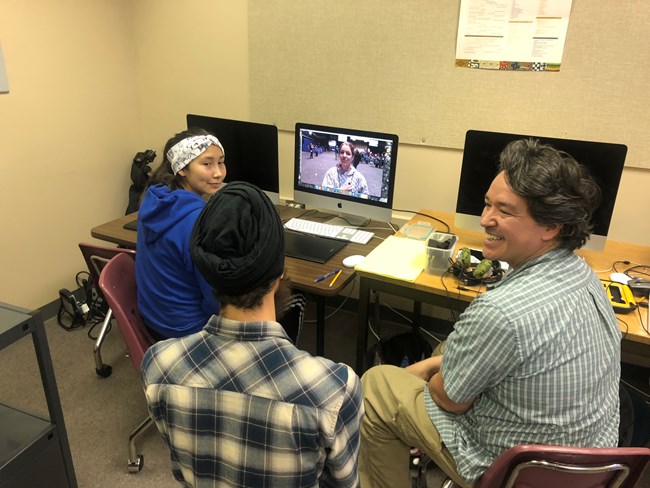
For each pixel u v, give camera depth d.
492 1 2.15
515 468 1.11
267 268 0.74
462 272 1.82
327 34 2.51
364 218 2.50
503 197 1.15
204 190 1.85
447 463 1.37
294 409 0.74
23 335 1.21
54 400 1.36
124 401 2.26
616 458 1.07
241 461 0.77
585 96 2.14
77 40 2.73
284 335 0.80
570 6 2.05
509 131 2.32
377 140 2.16
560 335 1.09
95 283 2.24
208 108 2.99
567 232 1.14
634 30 1.99
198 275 1.58
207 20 2.79
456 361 1.22
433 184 2.56
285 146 2.84
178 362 0.79
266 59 2.69
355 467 0.84
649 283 1.77
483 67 2.26
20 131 2.54
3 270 2.61
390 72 2.44
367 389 1.59
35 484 1.36
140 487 1.85
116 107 3.04
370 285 1.97
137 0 2.94
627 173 2.20
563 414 1.14
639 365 2.39
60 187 2.81
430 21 2.28
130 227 2.40
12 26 2.41
